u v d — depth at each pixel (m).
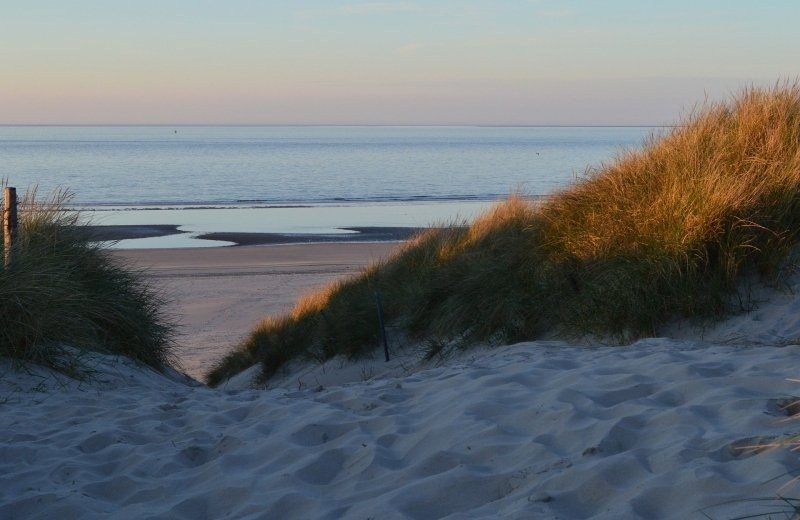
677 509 2.93
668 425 3.79
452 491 3.50
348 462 4.12
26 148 188.38
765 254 7.29
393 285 11.18
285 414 5.23
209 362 13.79
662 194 7.79
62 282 7.92
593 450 3.58
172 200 51.72
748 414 3.73
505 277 8.64
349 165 103.62
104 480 4.34
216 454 4.66
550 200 9.41
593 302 7.46
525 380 5.15
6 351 7.09
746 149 8.11
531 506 3.13
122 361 8.10
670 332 7.02
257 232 33.44
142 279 9.82
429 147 198.00
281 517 3.61
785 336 6.33
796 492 2.77
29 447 4.95
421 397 5.25
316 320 11.64
